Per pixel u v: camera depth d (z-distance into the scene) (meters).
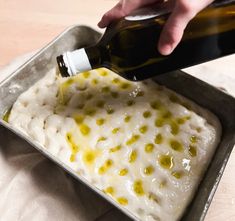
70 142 0.55
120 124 0.56
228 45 0.50
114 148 0.54
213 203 0.55
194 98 0.61
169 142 0.55
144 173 0.52
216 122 0.58
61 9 0.79
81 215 0.53
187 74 0.58
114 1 0.81
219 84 0.68
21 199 0.54
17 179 0.55
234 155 0.60
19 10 0.78
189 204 0.50
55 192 0.55
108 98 0.60
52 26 0.76
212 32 0.49
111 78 0.63
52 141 0.54
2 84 0.58
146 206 0.50
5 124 0.52
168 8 0.47
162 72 0.52
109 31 0.51
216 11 0.47
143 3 0.53
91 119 0.57
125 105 0.59
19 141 0.59
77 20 0.77
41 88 0.62
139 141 0.55
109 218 0.53
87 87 0.61
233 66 0.72
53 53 0.64
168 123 0.57
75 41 0.66
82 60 0.46
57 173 0.56
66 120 0.56
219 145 0.56
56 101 0.60
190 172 0.52
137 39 0.49
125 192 0.50
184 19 0.41
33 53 0.70
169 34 0.41
